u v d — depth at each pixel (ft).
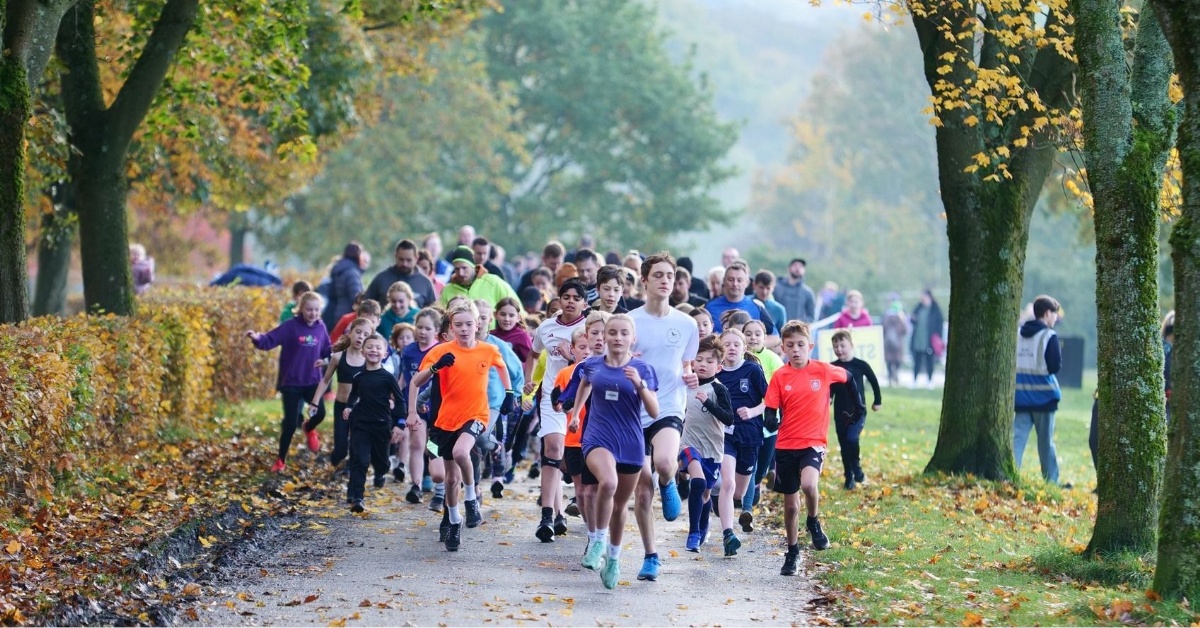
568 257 189.37
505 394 117.29
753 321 123.44
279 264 498.69
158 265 427.33
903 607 88.89
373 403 124.98
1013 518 127.13
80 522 105.19
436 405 110.93
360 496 123.54
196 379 167.84
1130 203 99.96
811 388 102.37
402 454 143.84
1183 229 88.07
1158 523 94.94
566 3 623.77
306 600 89.40
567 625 84.53
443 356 108.37
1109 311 101.55
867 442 193.77
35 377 107.65
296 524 117.70
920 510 129.29
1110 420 101.81
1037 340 156.76
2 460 102.06
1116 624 84.28
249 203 261.65
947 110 145.07
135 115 163.94
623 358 94.43
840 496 136.98
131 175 221.25
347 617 85.25
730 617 87.40
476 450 116.06
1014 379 148.46
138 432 141.69
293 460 151.94
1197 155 86.99
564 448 108.58
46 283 244.01
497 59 615.57
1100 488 102.68
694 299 151.84
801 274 225.56
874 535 115.14
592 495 100.22
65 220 221.87
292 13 177.17
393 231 492.54
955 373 148.15
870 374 141.49
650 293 97.55
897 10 144.66
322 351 144.97
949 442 148.56
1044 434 157.69
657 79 621.72
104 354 131.85
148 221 415.44
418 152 485.56
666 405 97.66
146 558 95.20
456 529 107.96
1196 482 88.07
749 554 109.09
